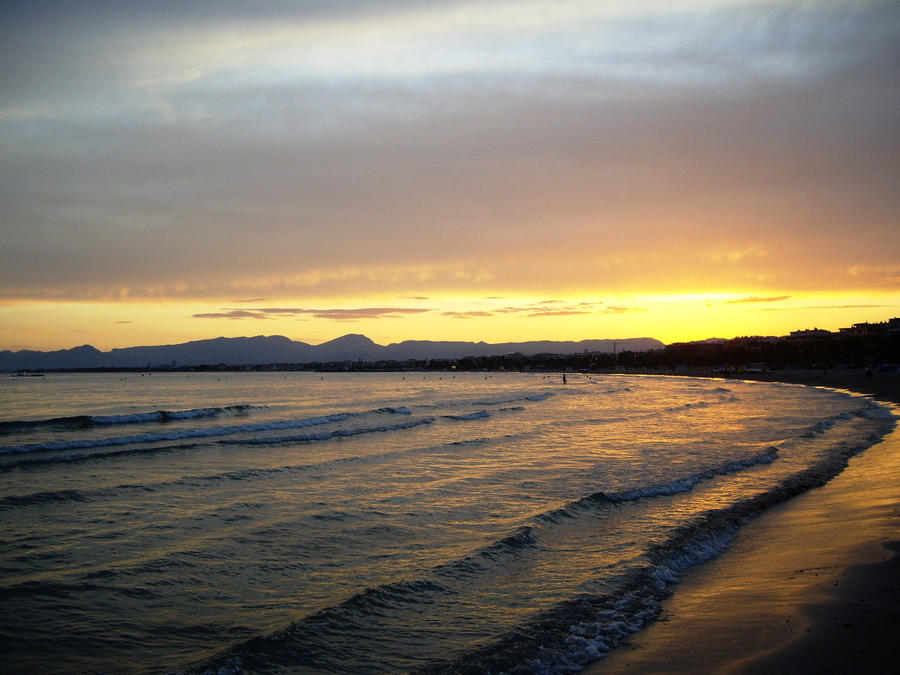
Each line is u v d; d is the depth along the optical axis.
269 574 10.95
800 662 7.08
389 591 9.94
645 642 8.12
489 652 7.84
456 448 27.50
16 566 11.25
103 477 20.12
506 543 12.54
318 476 20.47
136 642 8.26
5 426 35.75
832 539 12.40
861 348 178.12
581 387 118.31
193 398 77.25
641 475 20.50
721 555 12.08
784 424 37.94
